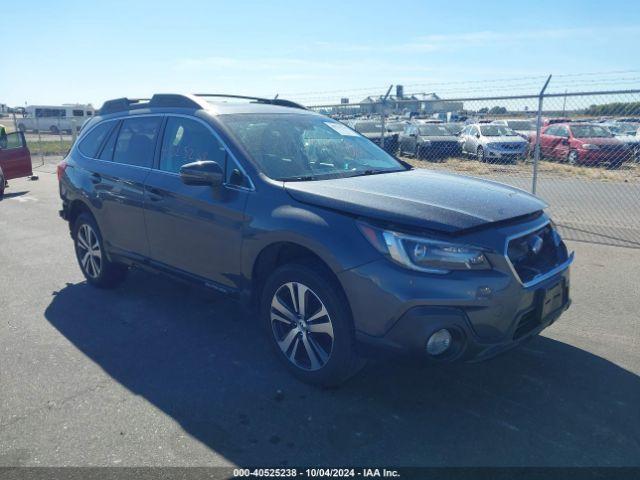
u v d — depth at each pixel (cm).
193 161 421
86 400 344
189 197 409
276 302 363
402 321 300
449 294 295
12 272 625
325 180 382
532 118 1084
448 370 378
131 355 407
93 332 450
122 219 481
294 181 375
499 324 309
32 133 5019
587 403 336
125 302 518
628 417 320
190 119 435
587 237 766
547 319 342
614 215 954
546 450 290
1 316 488
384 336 307
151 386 361
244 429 312
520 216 336
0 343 431
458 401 339
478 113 1150
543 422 316
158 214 438
